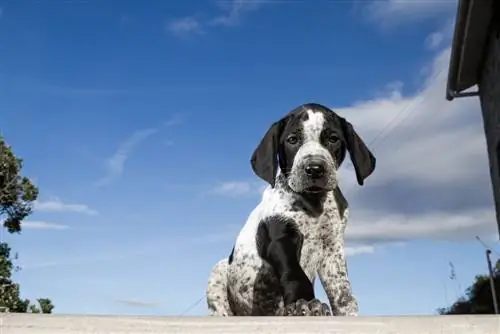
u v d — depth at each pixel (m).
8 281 4.12
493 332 0.61
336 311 0.99
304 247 0.99
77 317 0.63
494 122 3.48
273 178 1.03
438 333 0.61
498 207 3.53
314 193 0.98
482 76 3.63
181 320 0.63
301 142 1.00
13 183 4.43
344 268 1.01
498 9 3.16
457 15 3.38
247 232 1.08
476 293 5.91
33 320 0.63
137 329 0.62
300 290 0.93
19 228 4.52
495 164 3.52
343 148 1.03
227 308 1.11
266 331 0.62
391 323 0.62
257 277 1.03
